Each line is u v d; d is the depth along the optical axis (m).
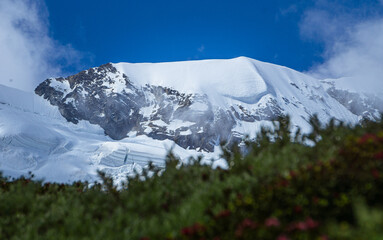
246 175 3.57
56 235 3.48
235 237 2.82
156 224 3.29
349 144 3.36
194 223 3.14
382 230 2.21
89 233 3.47
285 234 2.70
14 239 3.52
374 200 3.11
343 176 3.22
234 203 3.29
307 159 3.66
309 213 2.99
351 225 2.91
